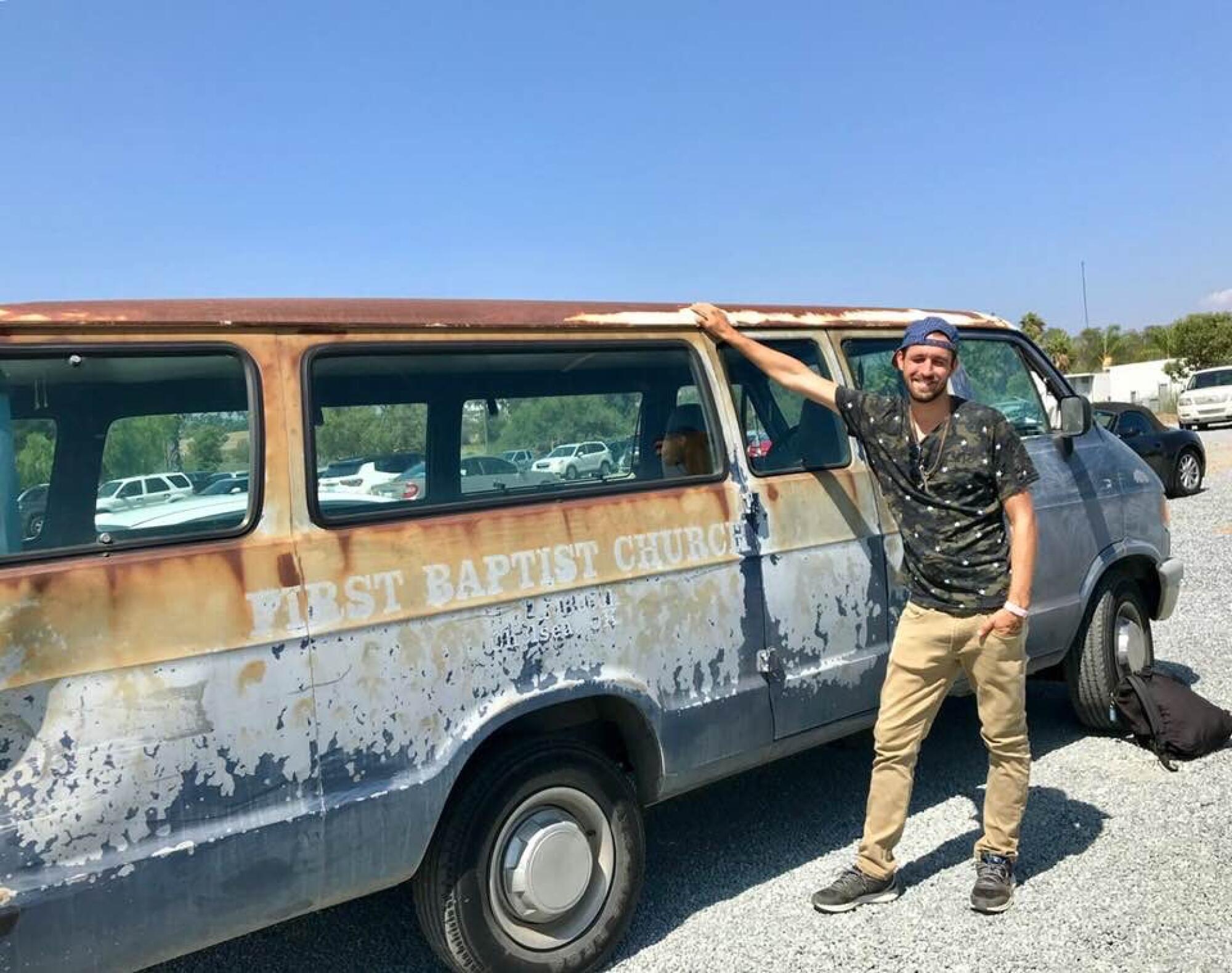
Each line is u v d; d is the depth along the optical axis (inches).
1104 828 164.7
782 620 151.9
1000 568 139.5
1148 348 2696.9
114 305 107.6
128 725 99.3
